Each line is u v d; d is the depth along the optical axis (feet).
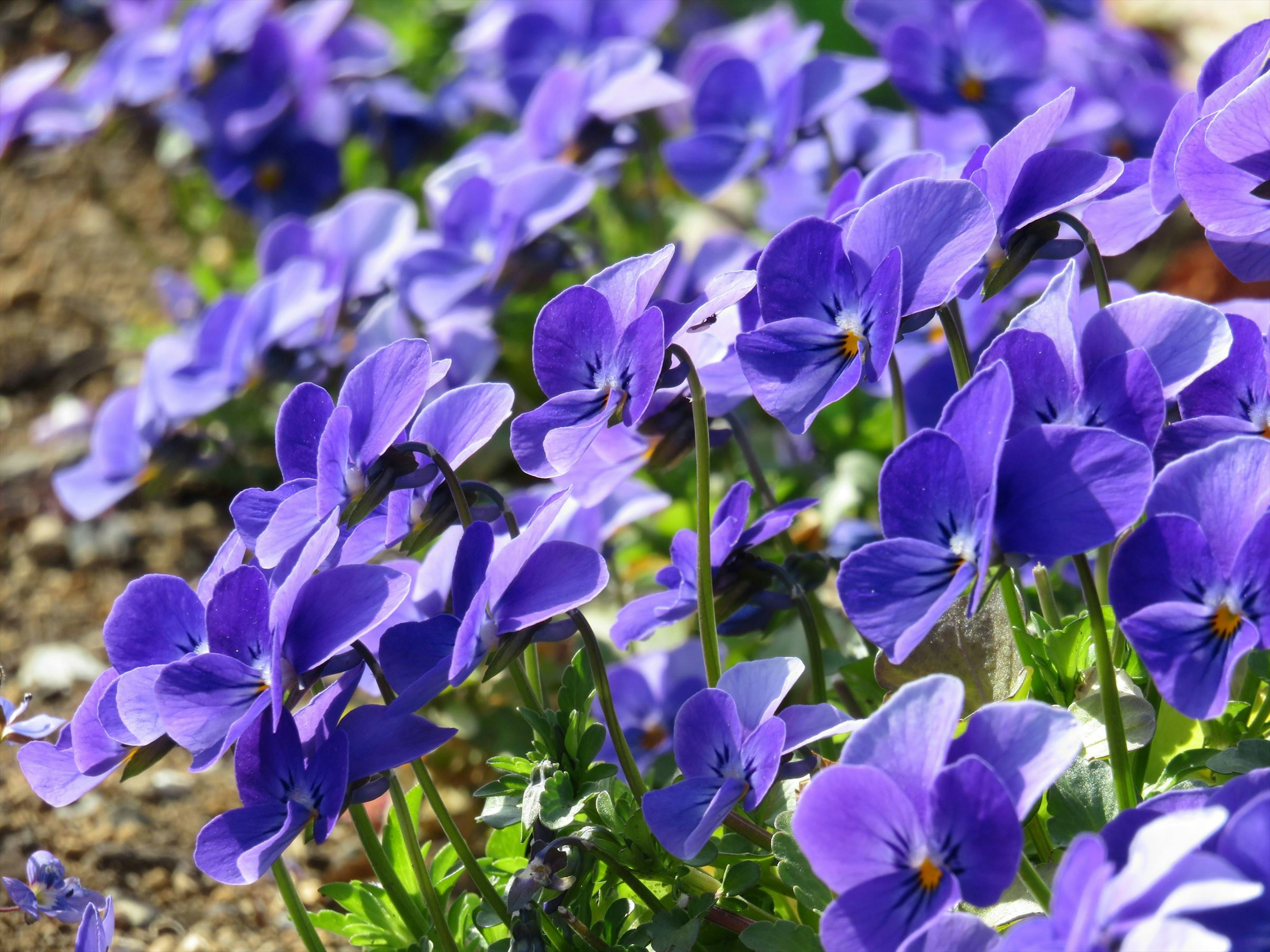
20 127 5.08
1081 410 2.68
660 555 3.81
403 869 2.90
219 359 3.85
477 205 3.81
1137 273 4.98
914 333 3.34
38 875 2.86
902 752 2.57
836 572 3.20
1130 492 2.58
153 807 3.39
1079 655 2.80
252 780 2.69
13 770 3.40
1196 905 2.47
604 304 2.74
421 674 2.73
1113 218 2.87
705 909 2.77
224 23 5.05
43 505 4.68
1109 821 2.68
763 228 5.17
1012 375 2.69
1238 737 2.80
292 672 2.69
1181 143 2.74
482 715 3.35
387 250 4.02
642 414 2.70
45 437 4.76
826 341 2.74
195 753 2.68
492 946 2.77
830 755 2.93
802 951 2.72
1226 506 2.60
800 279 2.75
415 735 2.70
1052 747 2.55
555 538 3.06
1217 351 2.68
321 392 2.76
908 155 2.90
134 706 2.71
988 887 2.55
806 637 3.15
